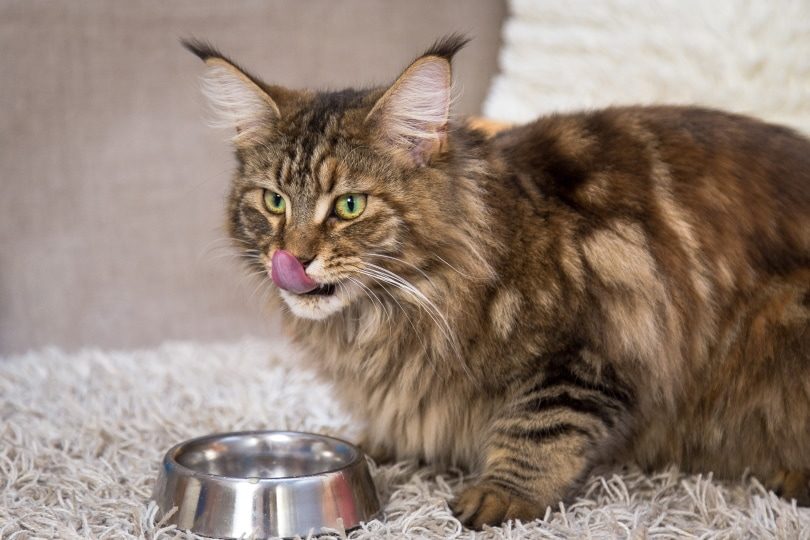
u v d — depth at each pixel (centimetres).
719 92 153
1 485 117
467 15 179
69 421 134
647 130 124
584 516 112
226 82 122
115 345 180
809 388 117
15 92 174
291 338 126
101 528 108
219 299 182
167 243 180
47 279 178
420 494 116
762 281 119
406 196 115
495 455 115
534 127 126
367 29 178
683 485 118
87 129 176
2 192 175
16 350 178
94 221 178
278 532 107
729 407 120
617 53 159
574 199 119
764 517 111
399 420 122
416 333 117
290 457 120
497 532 108
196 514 108
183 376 152
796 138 126
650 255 118
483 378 117
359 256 115
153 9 175
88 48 175
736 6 152
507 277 116
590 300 116
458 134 119
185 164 178
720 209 120
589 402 115
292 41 177
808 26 151
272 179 117
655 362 117
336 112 118
